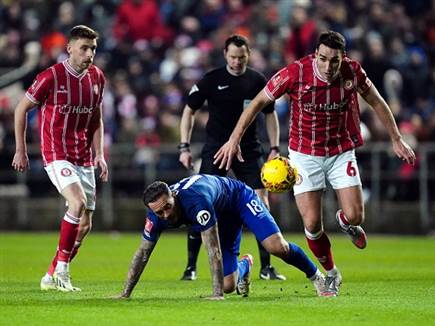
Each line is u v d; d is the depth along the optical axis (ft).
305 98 112.47
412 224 239.71
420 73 260.01
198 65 262.47
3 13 300.81
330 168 114.83
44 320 93.45
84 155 126.00
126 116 259.80
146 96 264.93
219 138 142.10
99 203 251.60
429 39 280.72
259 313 97.35
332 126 113.60
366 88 113.39
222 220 110.32
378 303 105.40
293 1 292.61
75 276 142.20
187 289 122.72
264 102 112.68
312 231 114.11
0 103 260.01
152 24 288.10
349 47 259.60
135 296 112.88
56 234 247.50
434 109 255.91
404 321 93.35
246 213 109.81
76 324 91.25
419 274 144.25
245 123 112.16
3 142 254.88
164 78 273.13
